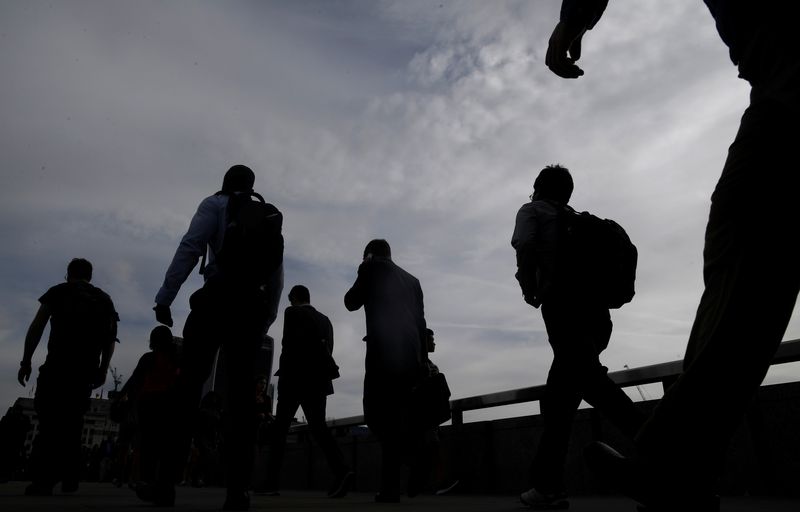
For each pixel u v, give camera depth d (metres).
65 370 4.44
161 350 5.79
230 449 2.70
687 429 1.06
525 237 2.89
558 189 3.18
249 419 2.75
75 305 4.57
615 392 2.64
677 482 1.08
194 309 2.84
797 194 1.03
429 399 4.61
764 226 1.03
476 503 3.43
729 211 1.08
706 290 1.12
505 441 5.07
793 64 1.04
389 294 3.88
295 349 5.05
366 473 6.81
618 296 2.82
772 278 1.02
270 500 4.12
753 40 1.11
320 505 3.22
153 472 5.44
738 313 1.03
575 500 3.45
